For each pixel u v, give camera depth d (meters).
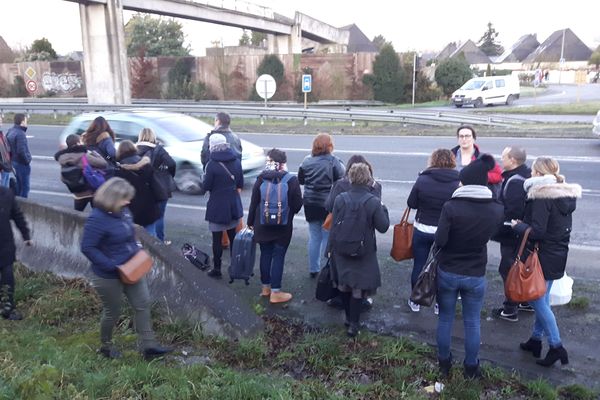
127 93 35.12
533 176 4.59
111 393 3.88
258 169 11.56
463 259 4.25
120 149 6.46
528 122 21.77
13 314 5.52
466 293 4.33
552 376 4.50
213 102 39.75
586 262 7.06
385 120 21.95
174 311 5.32
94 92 34.41
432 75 44.19
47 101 39.78
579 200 9.91
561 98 38.34
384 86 40.31
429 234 5.34
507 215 5.02
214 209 6.53
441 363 4.44
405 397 4.10
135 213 6.46
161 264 5.53
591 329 5.26
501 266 5.16
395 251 5.61
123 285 4.58
